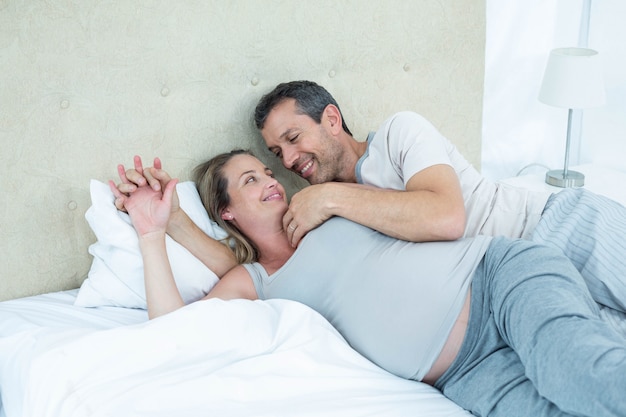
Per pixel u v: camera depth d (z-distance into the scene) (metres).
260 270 1.69
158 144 1.80
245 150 1.86
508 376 1.27
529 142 2.88
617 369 1.05
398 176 1.75
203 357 1.34
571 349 1.12
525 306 1.25
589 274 1.51
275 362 1.33
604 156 2.86
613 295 1.47
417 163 1.63
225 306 1.42
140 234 1.57
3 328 1.55
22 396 1.40
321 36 1.98
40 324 1.54
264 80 1.92
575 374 1.10
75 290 1.75
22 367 1.40
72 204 1.72
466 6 2.23
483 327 1.38
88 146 1.70
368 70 2.10
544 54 2.78
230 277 1.67
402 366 1.40
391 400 1.29
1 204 1.64
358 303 1.49
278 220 1.72
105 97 1.70
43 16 1.59
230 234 1.77
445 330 1.39
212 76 1.83
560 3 2.74
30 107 1.62
